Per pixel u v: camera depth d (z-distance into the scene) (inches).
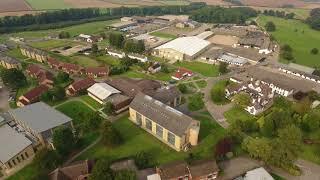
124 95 5497.1
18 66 7288.4
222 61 7839.6
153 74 7047.2
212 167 3651.6
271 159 3860.7
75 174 3550.7
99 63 7706.7
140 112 4660.4
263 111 5251.0
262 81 6328.7
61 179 3420.3
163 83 6525.6
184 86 6102.4
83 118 4894.2
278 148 3885.3
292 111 4955.7
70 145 4045.3
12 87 6195.9
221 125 4879.4
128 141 4419.3
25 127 4515.3
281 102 5216.5
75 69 6934.1
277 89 6087.6
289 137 3949.3
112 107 5078.7
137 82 6067.9
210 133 4640.8
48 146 4261.8
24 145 3988.7
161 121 4367.6
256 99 5388.8
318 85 6210.6
